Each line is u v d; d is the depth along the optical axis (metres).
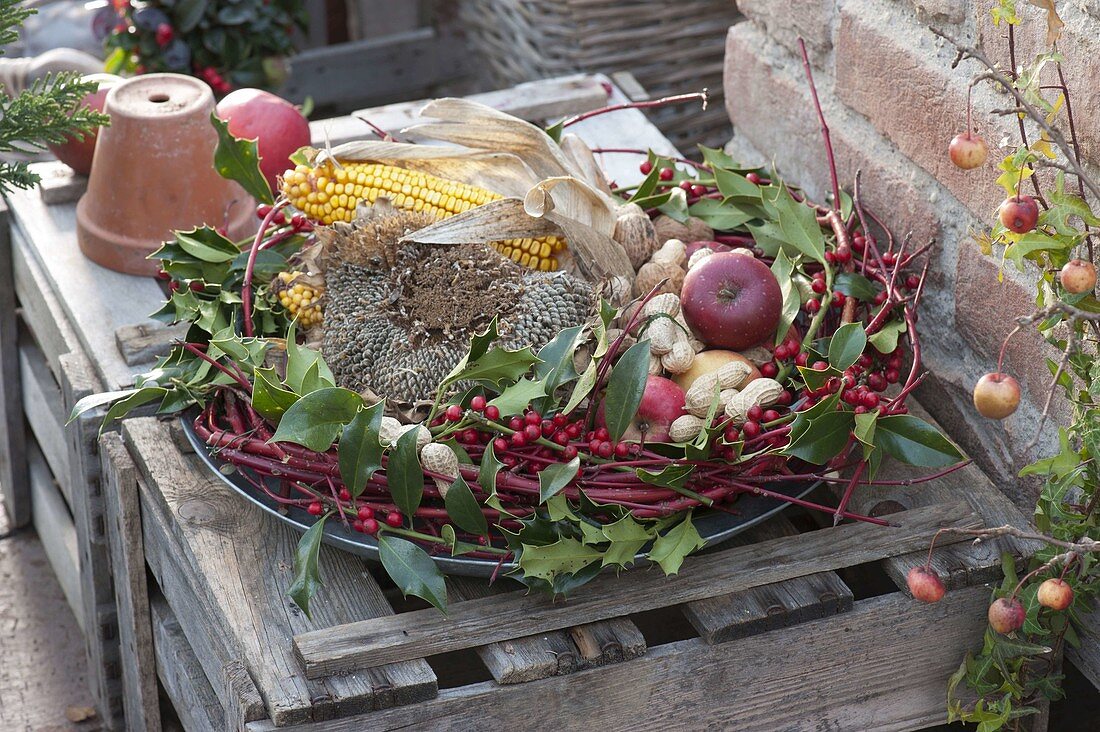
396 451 1.15
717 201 1.54
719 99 2.48
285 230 1.53
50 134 1.51
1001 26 1.29
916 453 1.18
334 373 1.29
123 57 2.80
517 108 2.06
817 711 1.28
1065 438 1.14
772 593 1.22
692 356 1.28
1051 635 1.25
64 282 1.72
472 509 1.15
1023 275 1.33
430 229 1.30
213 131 1.71
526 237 1.36
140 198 1.70
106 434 1.51
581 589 1.20
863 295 1.38
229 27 2.83
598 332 1.26
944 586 1.24
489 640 1.16
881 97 1.50
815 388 1.19
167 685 1.56
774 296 1.28
